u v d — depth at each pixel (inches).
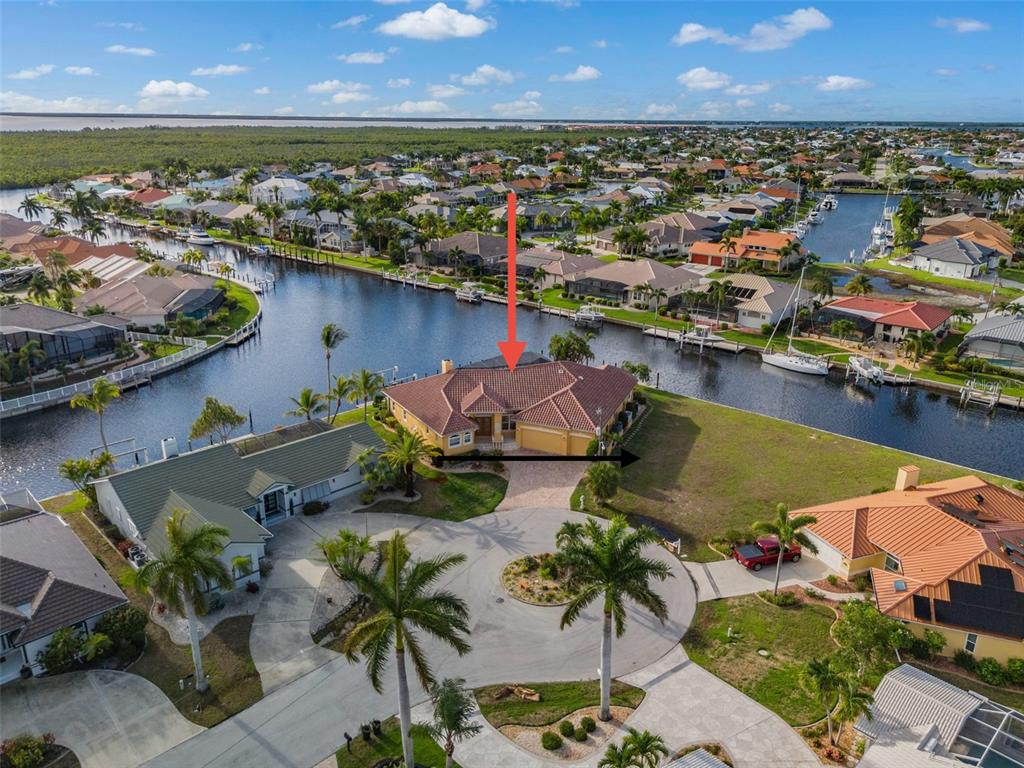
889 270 6235.2
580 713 1558.8
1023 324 3976.4
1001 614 1704.0
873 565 2048.5
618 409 3038.9
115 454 2888.8
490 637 1797.5
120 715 1547.7
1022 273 6097.4
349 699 1599.4
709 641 1790.1
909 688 1470.2
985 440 3134.8
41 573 1777.8
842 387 3769.7
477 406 2822.3
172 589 1536.7
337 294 5580.7
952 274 6008.9
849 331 4311.0
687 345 4411.9
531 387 2942.9
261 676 1662.2
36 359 3545.8
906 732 1395.2
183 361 3927.2
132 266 5378.9
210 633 1796.3
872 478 2664.9
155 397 3518.7
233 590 1776.6
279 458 2386.8
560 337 3718.0
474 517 2353.6
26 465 2810.0
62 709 1561.3
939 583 1802.4
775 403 3545.8
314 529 2266.2
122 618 1731.1
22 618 1648.6
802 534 1991.9
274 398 3523.6
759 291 4756.4
